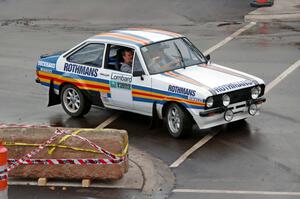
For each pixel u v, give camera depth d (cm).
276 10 4553
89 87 2575
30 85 3144
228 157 2164
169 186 1950
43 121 2616
